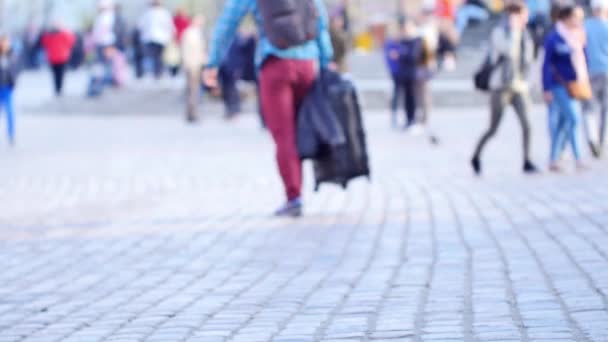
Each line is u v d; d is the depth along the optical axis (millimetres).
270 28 23984
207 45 89438
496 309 13898
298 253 19312
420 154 39500
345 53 49094
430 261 17797
